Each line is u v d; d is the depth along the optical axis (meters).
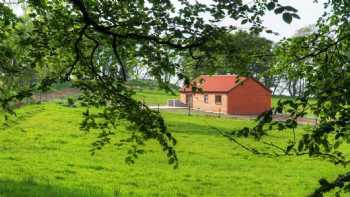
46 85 9.59
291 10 6.23
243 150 38.19
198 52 9.09
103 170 27.39
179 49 9.01
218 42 8.65
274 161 34.28
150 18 8.91
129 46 9.62
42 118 50.00
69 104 9.84
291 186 26.30
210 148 39.03
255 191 24.86
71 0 8.92
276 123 6.54
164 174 27.58
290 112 6.46
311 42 8.92
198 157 34.56
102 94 9.69
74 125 46.94
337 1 9.02
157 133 9.48
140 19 8.95
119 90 9.77
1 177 21.94
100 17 9.33
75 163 28.45
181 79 9.49
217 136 46.88
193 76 9.52
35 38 9.56
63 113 55.69
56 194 18.62
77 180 23.91
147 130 9.45
